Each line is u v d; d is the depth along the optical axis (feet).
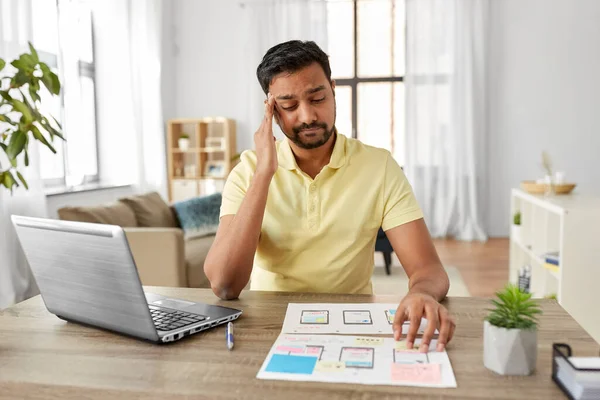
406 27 19.97
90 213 10.79
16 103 6.42
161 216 13.34
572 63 19.35
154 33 19.40
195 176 21.11
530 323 2.72
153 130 19.53
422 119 20.04
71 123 15.48
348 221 4.66
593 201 9.91
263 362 2.92
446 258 16.58
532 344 2.70
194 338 3.31
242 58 21.49
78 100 15.80
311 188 4.64
